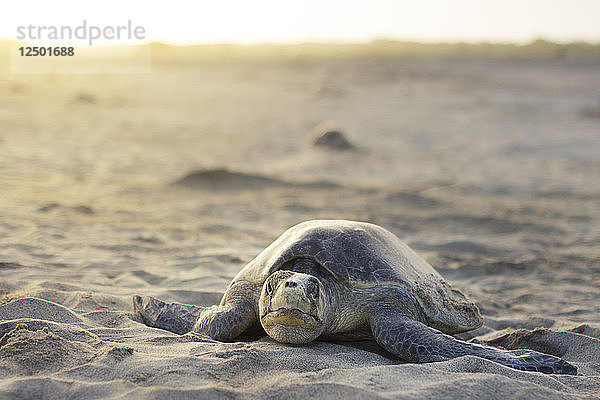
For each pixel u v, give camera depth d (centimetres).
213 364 276
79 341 307
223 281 529
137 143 1738
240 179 1173
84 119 2202
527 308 524
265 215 930
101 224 759
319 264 352
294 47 14338
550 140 2044
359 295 347
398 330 320
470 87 4372
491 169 1519
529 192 1221
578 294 580
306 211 968
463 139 2073
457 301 396
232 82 4728
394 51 12156
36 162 1278
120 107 2700
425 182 1308
